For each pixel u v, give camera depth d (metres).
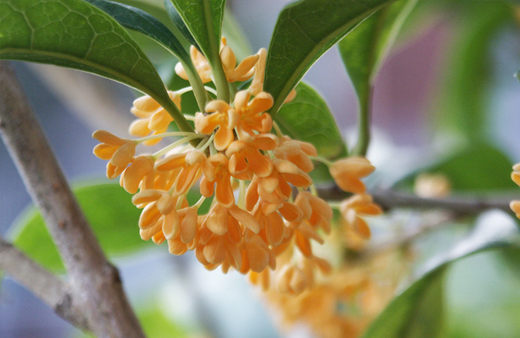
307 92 0.20
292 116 0.20
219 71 0.18
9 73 0.19
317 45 0.18
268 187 0.17
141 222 0.17
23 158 0.19
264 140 0.17
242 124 0.17
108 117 0.29
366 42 0.20
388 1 0.18
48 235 0.22
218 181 0.17
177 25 0.18
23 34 0.17
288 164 0.17
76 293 0.19
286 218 0.17
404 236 0.25
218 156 0.17
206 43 0.18
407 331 0.21
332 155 0.21
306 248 0.18
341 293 0.23
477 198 0.22
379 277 0.24
